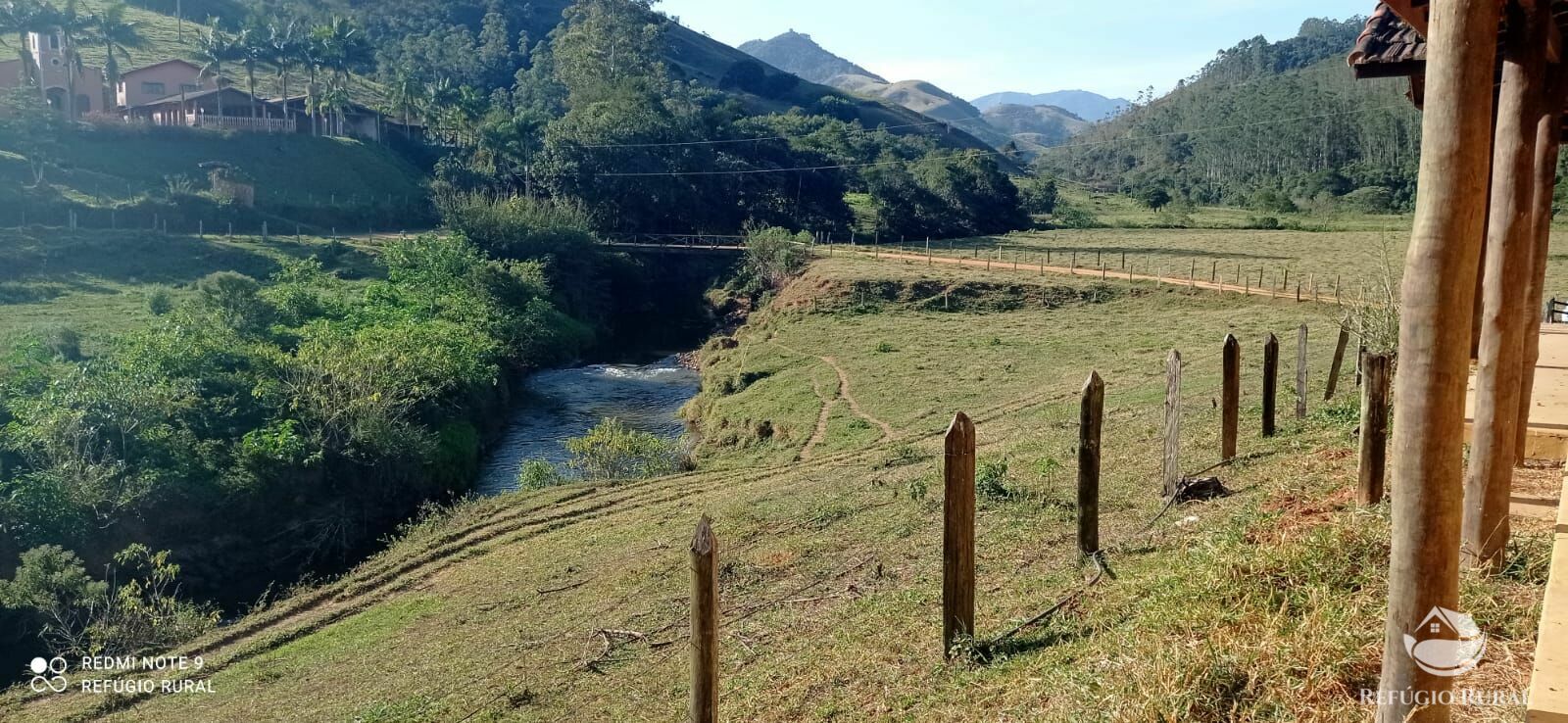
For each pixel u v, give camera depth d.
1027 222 88.56
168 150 66.12
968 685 7.90
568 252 59.16
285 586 22.50
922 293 48.97
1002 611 9.38
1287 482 10.31
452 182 71.62
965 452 8.27
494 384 37.41
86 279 46.19
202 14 111.44
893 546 13.63
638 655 12.18
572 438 33.47
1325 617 6.32
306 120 79.50
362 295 46.34
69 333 32.31
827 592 12.28
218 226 57.84
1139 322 41.56
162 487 22.55
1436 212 4.11
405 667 13.84
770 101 152.25
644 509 20.62
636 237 68.62
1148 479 13.31
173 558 21.98
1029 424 22.88
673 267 64.62
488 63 126.50
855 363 37.56
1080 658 7.41
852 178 85.56
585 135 71.00
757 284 58.78
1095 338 38.53
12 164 56.28
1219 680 5.91
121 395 24.09
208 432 25.25
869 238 77.06
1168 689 5.90
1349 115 109.88
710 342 50.34
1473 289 4.15
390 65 109.44
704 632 6.91
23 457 22.67
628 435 28.75
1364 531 7.30
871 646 9.67
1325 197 95.12
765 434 31.36
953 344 39.50
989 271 53.72
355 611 17.36
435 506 24.17
